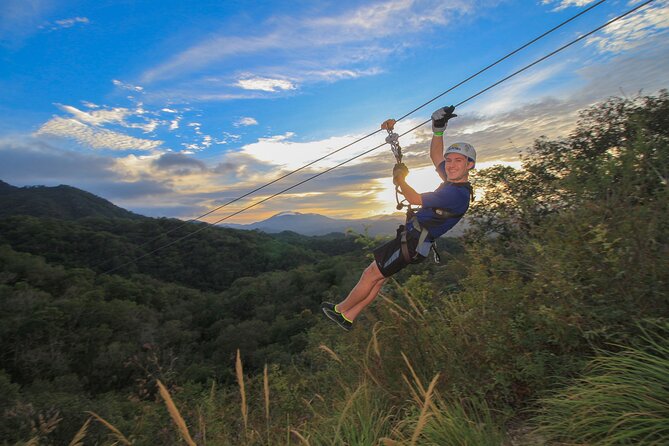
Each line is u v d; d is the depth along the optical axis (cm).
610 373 248
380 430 285
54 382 3397
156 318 6084
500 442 238
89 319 4694
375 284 359
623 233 291
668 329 235
